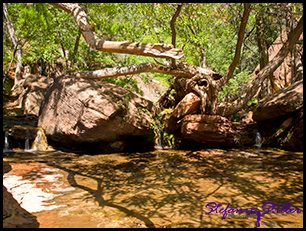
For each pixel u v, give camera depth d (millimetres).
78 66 14945
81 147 9328
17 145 8844
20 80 17438
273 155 8031
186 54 13414
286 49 9742
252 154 8289
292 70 12461
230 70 9594
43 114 9578
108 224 3229
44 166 6500
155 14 10070
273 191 4551
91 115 8102
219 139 9398
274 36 14875
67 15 11938
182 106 10039
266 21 12883
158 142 10578
